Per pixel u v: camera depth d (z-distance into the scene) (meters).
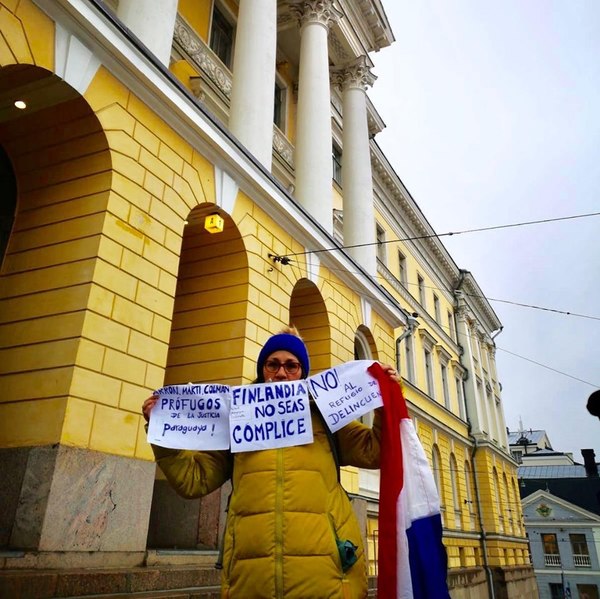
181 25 11.62
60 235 6.26
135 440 5.84
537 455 57.91
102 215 6.12
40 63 5.77
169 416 2.85
